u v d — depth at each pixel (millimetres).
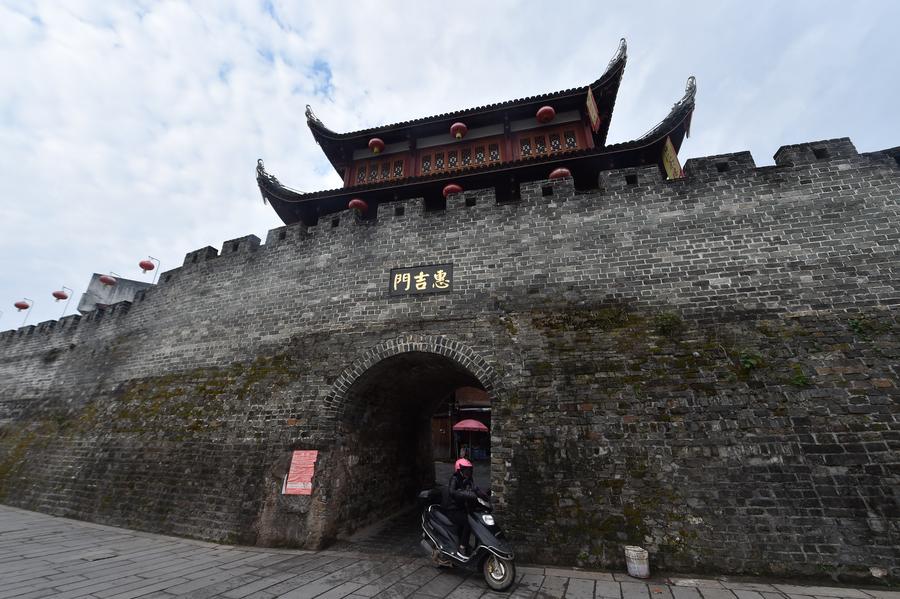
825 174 9086
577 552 6938
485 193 10969
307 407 9781
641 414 7703
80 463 12312
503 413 8383
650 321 8578
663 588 5957
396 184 13961
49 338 18188
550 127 15992
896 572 5914
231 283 12750
